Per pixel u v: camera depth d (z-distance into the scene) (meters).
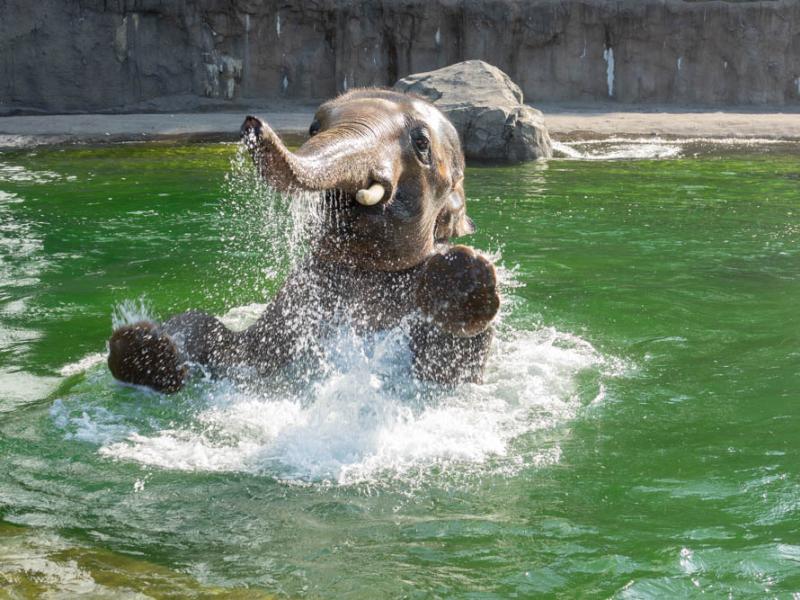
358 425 8.29
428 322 8.98
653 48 39.00
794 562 6.05
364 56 39.00
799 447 7.87
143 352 8.88
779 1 38.56
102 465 7.58
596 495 7.07
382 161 7.68
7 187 20.61
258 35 38.62
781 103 38.97
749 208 18.67
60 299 12.32
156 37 37.75
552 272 13.80
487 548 6.29
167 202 18.91
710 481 7.27
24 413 8.64
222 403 8.86
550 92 39.41
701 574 5.93
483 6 38.62
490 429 8.34
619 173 23.47
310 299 9.09
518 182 21.98
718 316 11.68
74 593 5.70
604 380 9.54
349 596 5.71
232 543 6.38
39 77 36.75
